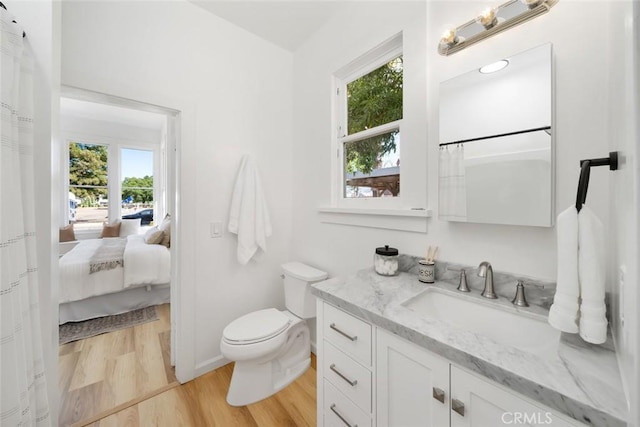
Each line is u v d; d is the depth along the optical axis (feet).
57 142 3.14
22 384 2.31
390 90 5.21
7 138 2.21
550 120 2.97
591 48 2.77
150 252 9.36
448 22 3.99
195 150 5.78
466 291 3.59
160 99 5.29
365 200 5.62
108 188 15.80
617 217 1.98
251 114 6.72
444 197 3.94
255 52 6.77
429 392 2.50
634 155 1.15
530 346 2.78
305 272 6.17
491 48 3.53
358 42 5.48
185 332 5.61
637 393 1.16
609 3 2.56
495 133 3.40
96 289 8.31
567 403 1.67
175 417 4.68
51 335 3.05
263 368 5.23
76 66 4.43
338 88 6.27
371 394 3.05
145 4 5.14
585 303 2.13
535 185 3.08
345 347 3.39
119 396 5.16
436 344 2.35
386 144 5.27
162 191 16.58
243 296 6.63
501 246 3.46
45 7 2.83
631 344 1.30
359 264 5.49
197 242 5.83
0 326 2.10
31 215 2.63
